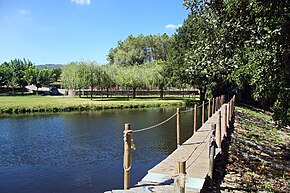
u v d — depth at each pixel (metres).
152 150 17.39
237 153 13.50
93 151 17.20
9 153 16.73
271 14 7.61
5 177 12.64
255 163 12.53
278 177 11.10
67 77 49.28
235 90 40.31
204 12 9.35
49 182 12.04
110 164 14.64
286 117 8.84
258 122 26.06
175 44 43.41
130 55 90.69
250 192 8.87
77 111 37.16
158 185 7.30
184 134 22.06
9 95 62.22
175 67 41.72
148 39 102.88
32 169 13.84
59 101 43.84
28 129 24.36
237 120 23.36
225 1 8.69
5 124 26.83
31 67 74.31
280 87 8.65
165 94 62.75
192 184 7.64
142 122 28.17
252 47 8.77
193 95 60.84
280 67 8.37
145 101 46.50
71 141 19.80
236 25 8.55
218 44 9.16
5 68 73.75
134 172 13.31
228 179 9.70
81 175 12.93
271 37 7.60
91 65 48.50
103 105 39.66
